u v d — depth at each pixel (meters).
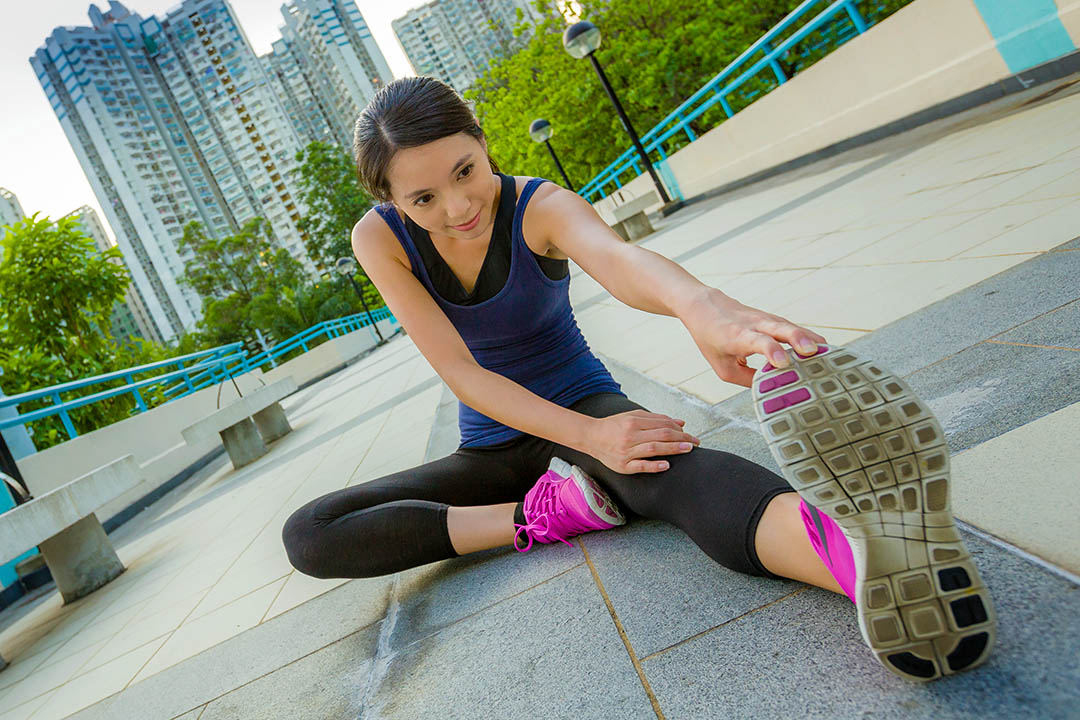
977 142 3.75
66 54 104.12
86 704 1.79
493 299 1.40
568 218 1.28
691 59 18.81
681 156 10.54
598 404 1.43
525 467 1.57
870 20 8.57
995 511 0.90
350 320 21.73
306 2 106.19
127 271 11.72
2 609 4.63
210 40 106.12
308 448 5.31
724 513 0.95
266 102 104.81
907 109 5.70
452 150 1.09
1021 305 1.52
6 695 2.35
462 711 0.98
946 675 0.67
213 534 3.63
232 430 6.35
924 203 2.98
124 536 5.70
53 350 10.95
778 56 7.19
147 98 108.81
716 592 1.01
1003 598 0.75
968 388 1.28
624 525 1.40
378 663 1.28
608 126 22.81
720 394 1.96
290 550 1.49
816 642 0.81
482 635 1.20
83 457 6.71
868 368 0.64
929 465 0.61
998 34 4.55
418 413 4.46
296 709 1.22
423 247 1.37
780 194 6.06
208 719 1.34
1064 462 0.92
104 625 2.72
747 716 0.73
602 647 0.99
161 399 12.65
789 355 0.68
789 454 0.63
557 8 22.86
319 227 45.28
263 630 1.76
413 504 1.46
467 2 116.69
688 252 5.24
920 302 1.86
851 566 0.68
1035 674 0.63
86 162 107.12
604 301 5.17
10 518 2.78
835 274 2.57
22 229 10.97
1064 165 2.43
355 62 108.06
